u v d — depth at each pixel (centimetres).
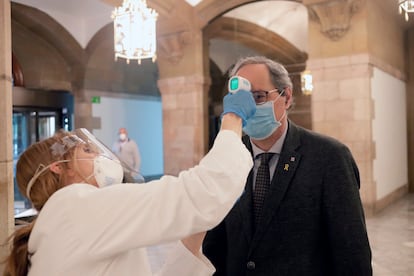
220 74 996
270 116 144
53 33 809
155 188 94
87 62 870
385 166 675
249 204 153
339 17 589
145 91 1056
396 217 592
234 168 93
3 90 289
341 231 138
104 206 92
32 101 782
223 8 716
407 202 711
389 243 465
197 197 90
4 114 289
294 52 911
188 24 723
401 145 791
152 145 1082
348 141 600
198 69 747
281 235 144
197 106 749
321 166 146
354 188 143
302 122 864
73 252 90
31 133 776
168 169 779
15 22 772
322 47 614
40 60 826
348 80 597
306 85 709
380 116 649
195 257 124
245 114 104
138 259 103
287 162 150
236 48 947
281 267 142
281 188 147
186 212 90
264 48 908
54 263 90
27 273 100
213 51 983
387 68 681
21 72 792
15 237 104
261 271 144
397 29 775
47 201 98
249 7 764
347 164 146
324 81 614
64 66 869
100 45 869
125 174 124
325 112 615
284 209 145
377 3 636
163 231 90
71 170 106
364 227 141
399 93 786
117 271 95
